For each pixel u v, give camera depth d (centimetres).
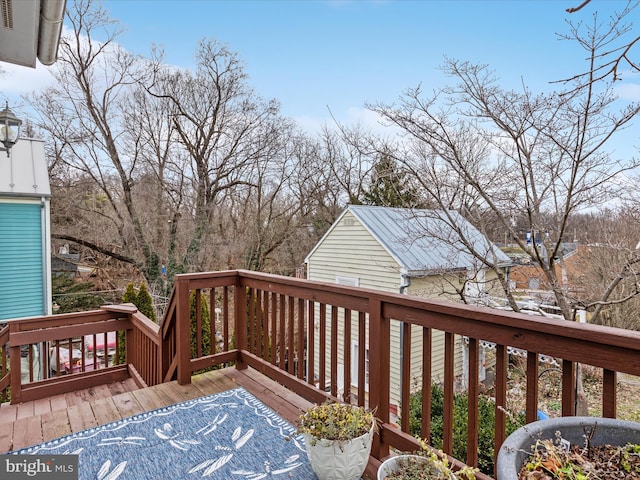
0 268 701
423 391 181
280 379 280
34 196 718
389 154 614
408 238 690
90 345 855
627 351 117
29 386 367
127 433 225
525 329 142
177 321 300
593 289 573
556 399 532
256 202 1516
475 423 161
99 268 1377
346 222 845
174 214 1393
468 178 557
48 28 235
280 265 1560
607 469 95
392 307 195
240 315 332
